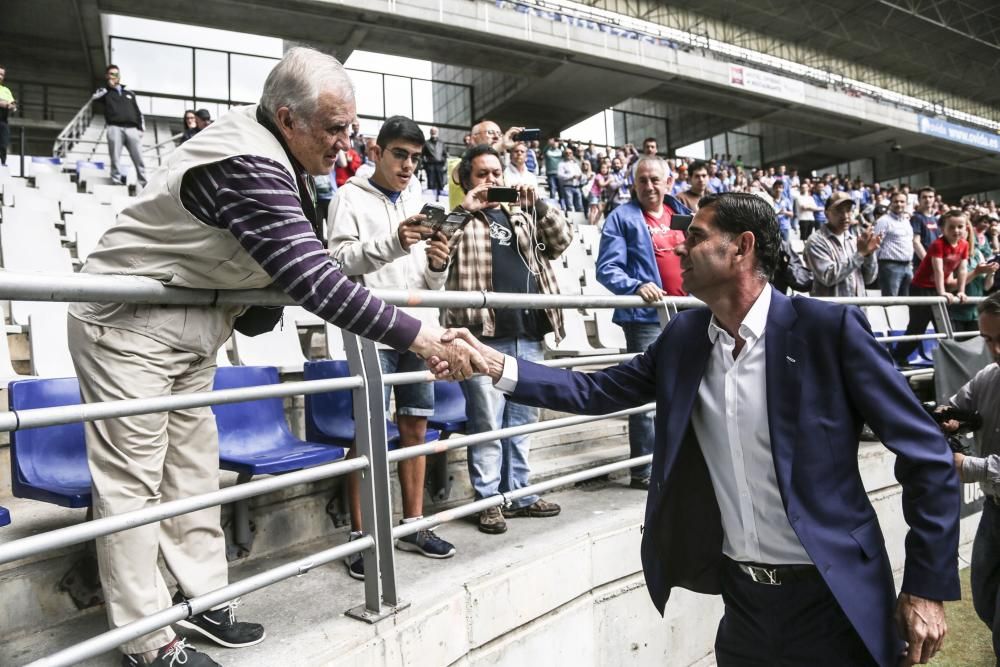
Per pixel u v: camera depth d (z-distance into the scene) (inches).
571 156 452.8
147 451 58.3
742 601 61.8
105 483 57.4
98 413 47.0
